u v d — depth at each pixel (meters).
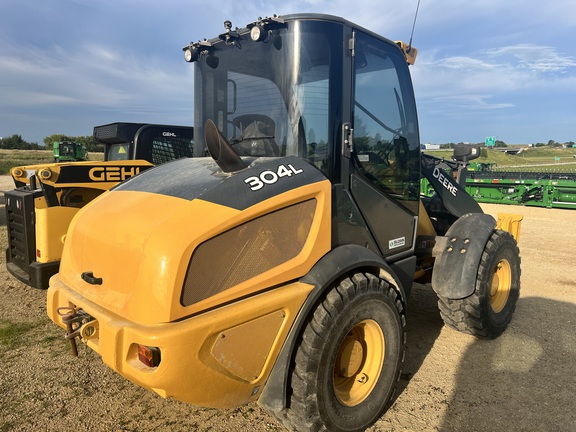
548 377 3.26
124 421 2.78
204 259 2.03
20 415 2.83
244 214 2.13
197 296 2.02
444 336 4.00
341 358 2.59
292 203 2.33
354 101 2.85
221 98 3.10
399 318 2.79
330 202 2.53
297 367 2.29
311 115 2.63
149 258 2.00
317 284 2.34
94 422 2.76
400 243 3.27
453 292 3.38
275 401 2.27
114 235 2.25
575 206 12.44
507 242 3.84
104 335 2.06
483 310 3.58
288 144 2.62
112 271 2.24
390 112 3.20
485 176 15.00
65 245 2.76
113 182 5.14
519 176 14.50
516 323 4.27
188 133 6.58
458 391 3.08
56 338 3.98
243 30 2.87
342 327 2.38
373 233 2.99
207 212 2.09
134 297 2.05
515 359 3.54
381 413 2.79
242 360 2.11
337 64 2.70
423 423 2.72
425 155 4.23
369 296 2.53
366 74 2.98
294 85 2.60
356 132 2.88
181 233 2.00
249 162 2.56
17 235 4.90
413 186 3.43
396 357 2.78
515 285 4.03
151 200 2.34
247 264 2.17
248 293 2.15
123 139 6.11
